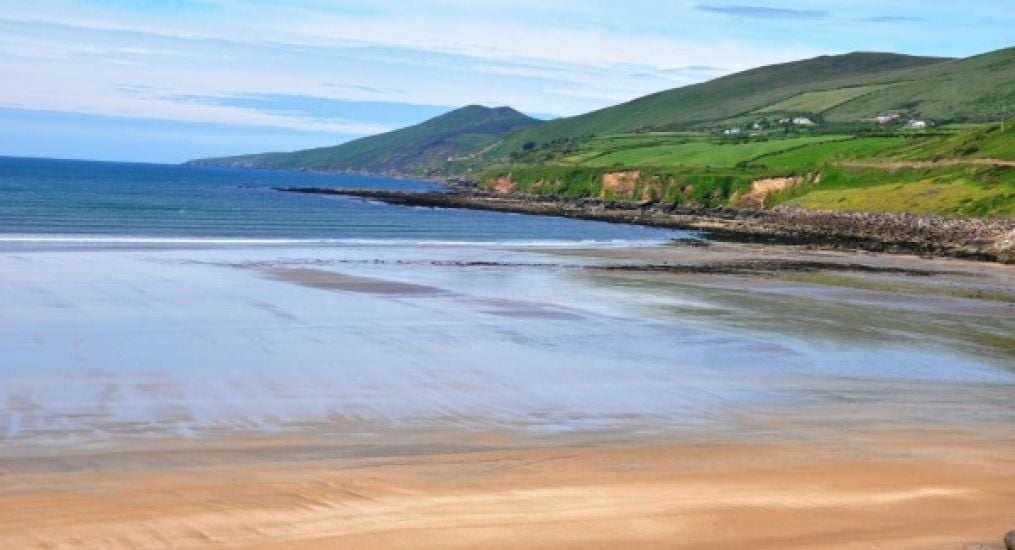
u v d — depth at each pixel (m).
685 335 36.88
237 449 20.44
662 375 29.64
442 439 21.80
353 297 43.78
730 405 26.16
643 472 19.44
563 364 30.67
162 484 17.72
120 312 37.16
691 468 19.88
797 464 20.41
